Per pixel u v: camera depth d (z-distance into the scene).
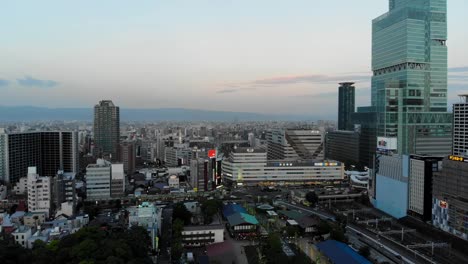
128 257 170.25
